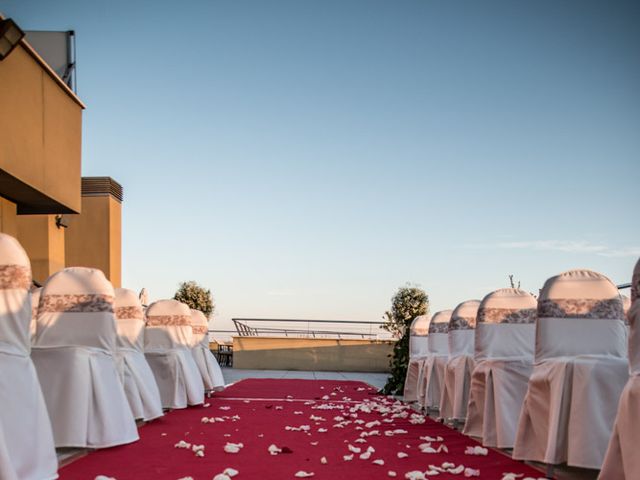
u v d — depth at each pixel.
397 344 8.98
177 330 6.74
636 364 2.73
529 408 3.64
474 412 4.74
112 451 4.04
